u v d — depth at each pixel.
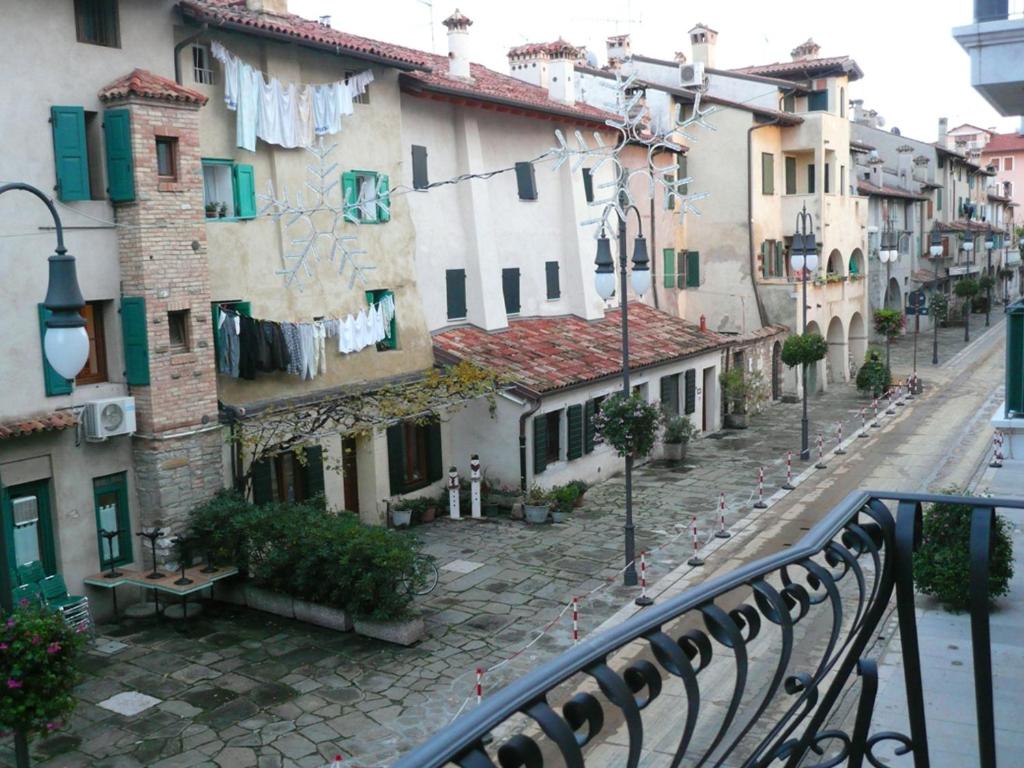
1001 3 9.14
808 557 3.17
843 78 43.72
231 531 17.06
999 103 10.37
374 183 22.95
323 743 12.70
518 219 29.23
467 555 21.02
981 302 77.00
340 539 16.33
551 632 16.62
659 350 30.66
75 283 9.80
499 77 31.50
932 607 16.11
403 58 22.59
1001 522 15.95
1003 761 10.49
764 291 39.75
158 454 17.03
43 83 15.88
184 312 17.55
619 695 2.35
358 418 20.86
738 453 31.66
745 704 12.84
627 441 18.95
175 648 15.72
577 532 22.80
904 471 28.59
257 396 19.80
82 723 13.23
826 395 42.56
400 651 15.71
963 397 41.12
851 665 3.50
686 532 22.80
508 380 23.83
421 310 24.50
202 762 12.21
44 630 10.30
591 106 34.00
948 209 71.62
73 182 16.14
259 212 20.06
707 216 39.62
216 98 19.23
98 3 16.80
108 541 16.97
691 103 38.62
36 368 15.93
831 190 42.72
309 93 20.75
